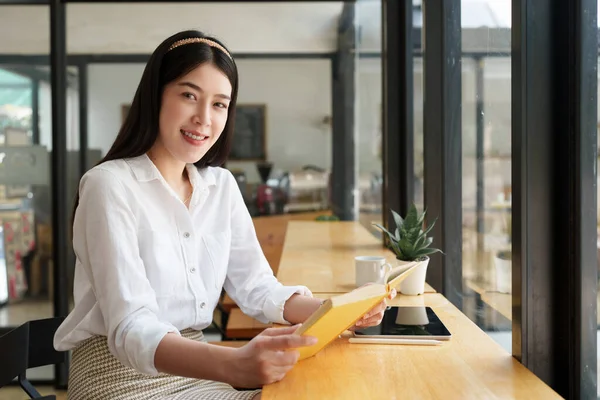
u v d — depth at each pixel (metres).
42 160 4.10
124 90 4.15
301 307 1.59
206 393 1.40
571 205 1.38
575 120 1.36
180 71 1.46
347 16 4.21
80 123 4.14
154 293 1.40
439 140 2.59
